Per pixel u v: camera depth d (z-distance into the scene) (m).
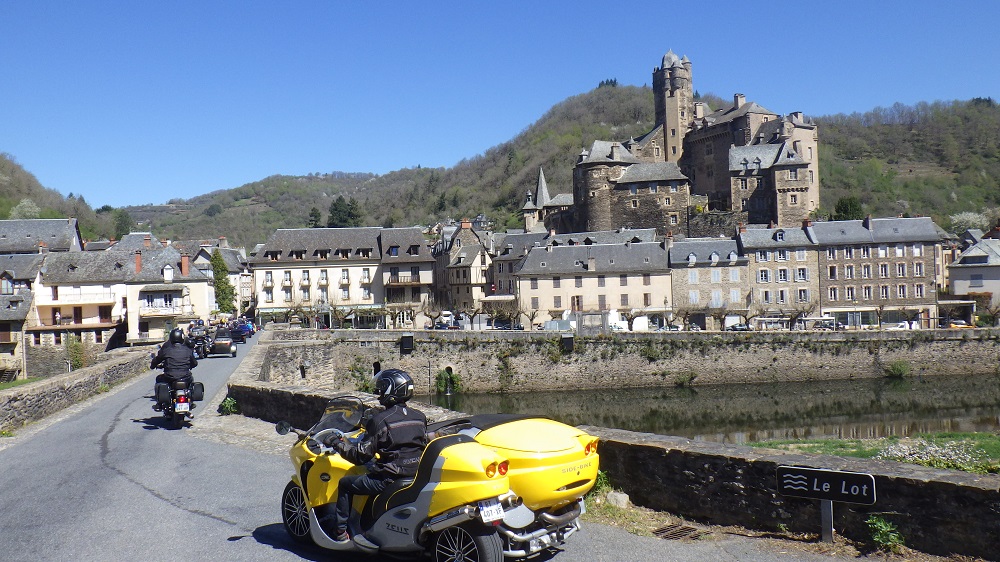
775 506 7.46
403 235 82.62
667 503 8.27
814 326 70.31
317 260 80.19
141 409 17.86
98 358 26.78
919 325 73.25
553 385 53.53
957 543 6.41
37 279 63.53
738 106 122.81
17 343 60.94
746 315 65.88
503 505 6.11
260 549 7.54
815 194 115.06
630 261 72.81
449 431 7.14
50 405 17.45
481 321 69.19
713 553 6.95
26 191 128.62
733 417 44.53
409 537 6.49
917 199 140.75
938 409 44.38
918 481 6.63
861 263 74.31
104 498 9.55
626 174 105.12
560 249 74.31
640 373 54.06
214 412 17.12
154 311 63.75
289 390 15.07
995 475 6.64
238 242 164.75
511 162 182.00
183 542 7.75
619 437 8.90
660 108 129.62
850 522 7.03
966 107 176.12
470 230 85.44
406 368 52.12
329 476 7.30
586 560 6.85
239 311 99.69
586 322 57.94
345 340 51.22
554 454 6.36
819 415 44.06
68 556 7.36
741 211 100.62
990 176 148.12
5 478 10.94
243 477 10.62
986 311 74.69
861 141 169.00
